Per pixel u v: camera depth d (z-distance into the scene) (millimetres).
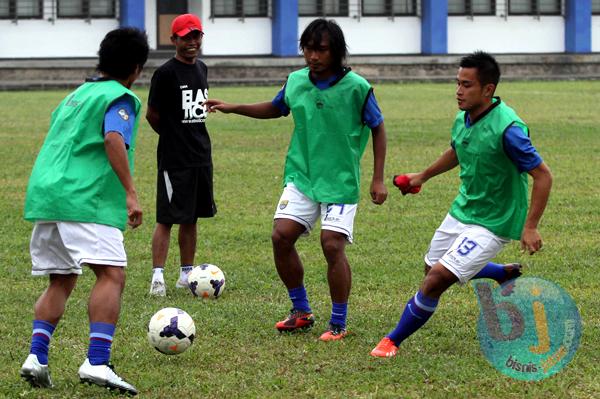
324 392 13016
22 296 18469
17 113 59781
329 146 15594
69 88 85812
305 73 15867
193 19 18938
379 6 100000
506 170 14195
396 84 90312
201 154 19109
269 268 20766
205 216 19406
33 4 94312
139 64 13633
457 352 14812
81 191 13055
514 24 102125
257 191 30906
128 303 17938
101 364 12906
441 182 32375
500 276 16016
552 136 44750
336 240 15469
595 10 103250
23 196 30562
